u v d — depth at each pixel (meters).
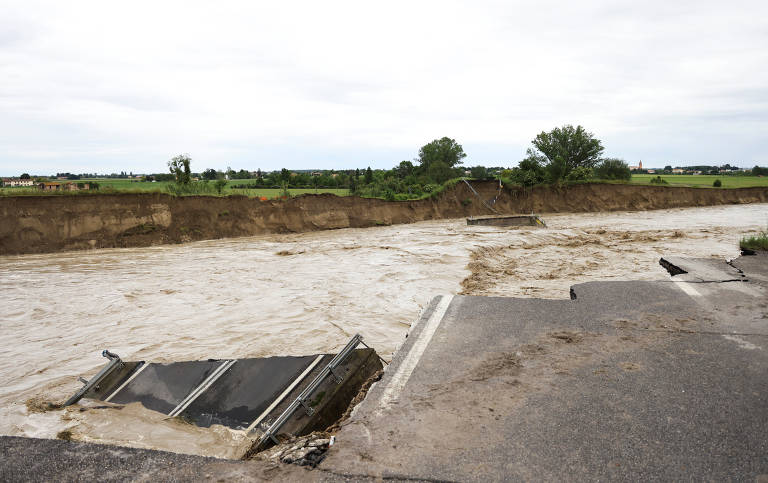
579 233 27.77
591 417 3.39
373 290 13.31
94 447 3.21
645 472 2.75
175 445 5.14
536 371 4.22
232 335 9.53
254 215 31.30
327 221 34.34
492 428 3.27
